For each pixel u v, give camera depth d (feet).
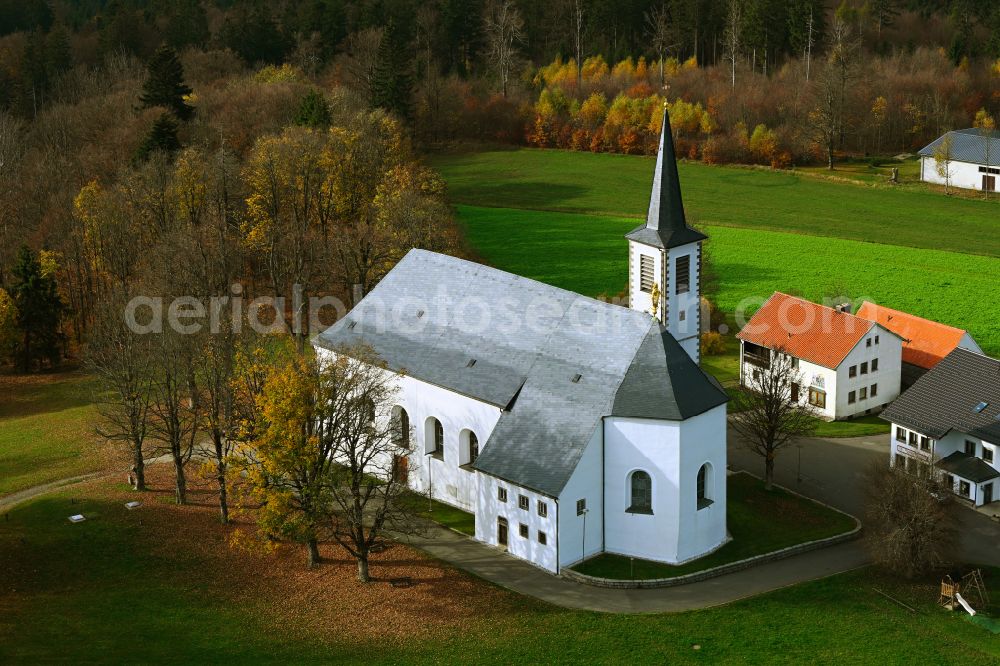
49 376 364.38
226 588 225.15
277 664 198.59
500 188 600.80
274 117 517.55
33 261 368.48
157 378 270.46
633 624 214.07
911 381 347.56
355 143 438.81
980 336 395.75
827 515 264.52
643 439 232.73
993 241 503.20
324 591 225.35
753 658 203.41
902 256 483.10
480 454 243.60
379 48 621.72
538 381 246.88
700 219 537.24
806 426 297.53
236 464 225.35
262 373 238.27
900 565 236.84
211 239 358.64
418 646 205.98
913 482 244.22
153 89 506.89
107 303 315.58
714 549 242.99
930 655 206.18
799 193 584.81
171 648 201.87
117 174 430.61
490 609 218.79
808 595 227.81
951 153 587.68
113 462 285.84
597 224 534.37
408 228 380.78
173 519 249.96
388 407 270.87
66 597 217.36
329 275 374.63
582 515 234.79
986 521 271.69
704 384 239.30
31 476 277.44
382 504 258.16
